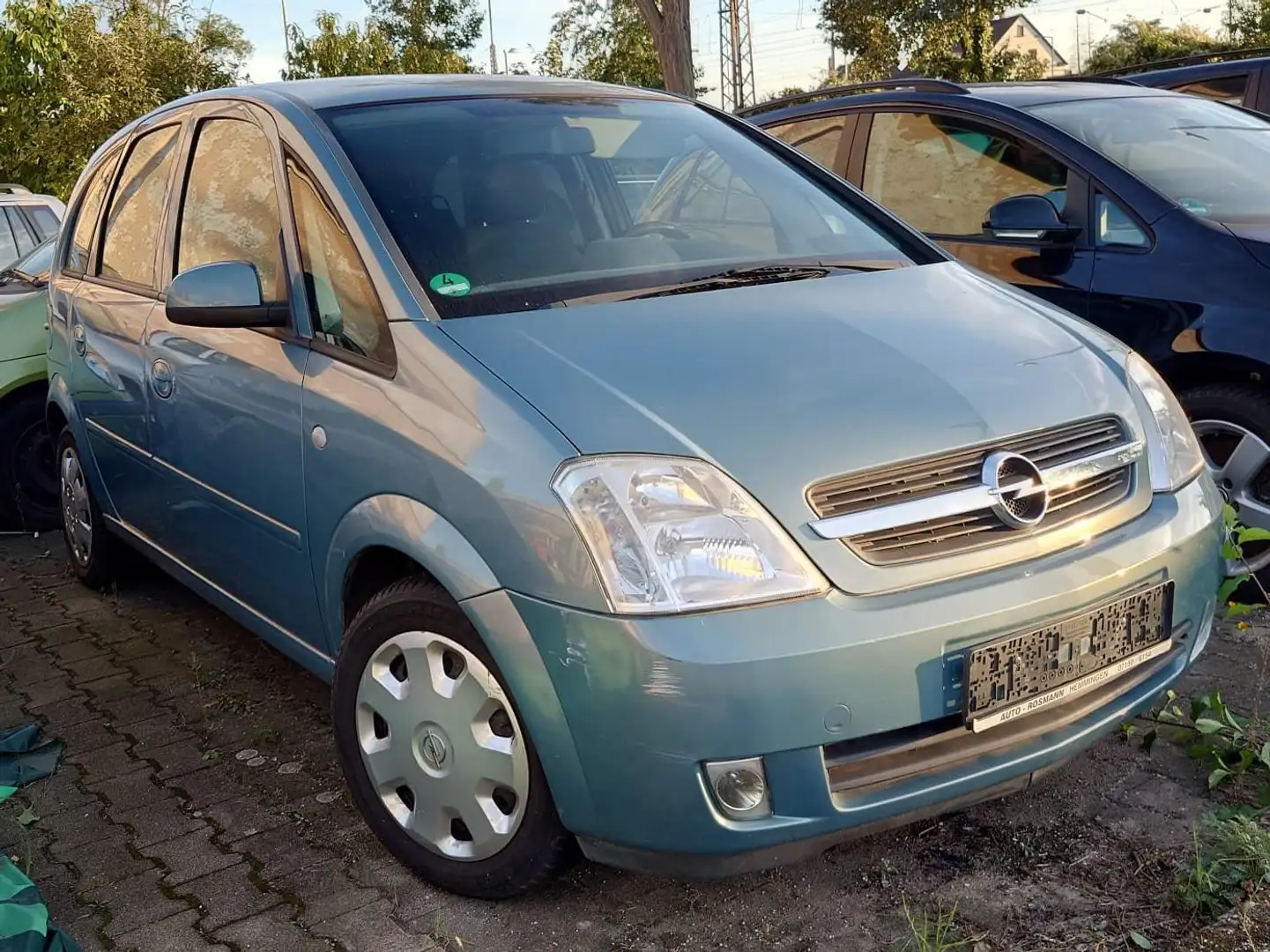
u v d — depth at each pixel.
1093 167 4.47
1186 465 2.81
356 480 2.71
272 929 2.61
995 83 5.65
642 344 2.57
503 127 3.37
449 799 2.59
